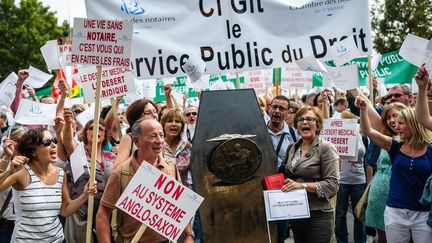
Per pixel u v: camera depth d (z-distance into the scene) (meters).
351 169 7.84
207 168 5.27
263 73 11.84
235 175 5.26
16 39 43.84
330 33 6.30
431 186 5.23
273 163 5.33
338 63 6.39
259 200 5.32
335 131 6.49
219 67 6.35
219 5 6.33
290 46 6.31
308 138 5.71
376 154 6.43
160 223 4.25
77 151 5.41
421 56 6.05
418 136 5.46
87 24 5.10
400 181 5.58
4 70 43.81
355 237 7.95
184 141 6.66
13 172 4.86
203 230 5.25
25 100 7.23
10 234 5.91
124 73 6.07
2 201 5.88
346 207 7.94
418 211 5.48
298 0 6.30
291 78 11.39
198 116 5.30
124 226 4.50
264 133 5.35
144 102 5.91
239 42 6.31
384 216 5.76
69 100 7.70
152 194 4.26
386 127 6.16
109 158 5.89
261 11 6.30
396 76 13.09
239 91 5.36
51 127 8.45
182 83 12.29
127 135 5.27
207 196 5.25
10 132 6.04
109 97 6.09
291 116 8.50
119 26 5.10
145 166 4.27
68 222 5.77
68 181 5.88
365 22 6.29
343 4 6.30
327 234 5.59
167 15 6.41
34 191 4.93
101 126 5.91
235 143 5.25
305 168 5.62
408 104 7.93
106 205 4.46
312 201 5.55
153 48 6.40
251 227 5.30
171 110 6.55
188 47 6.38
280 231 6.90
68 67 8.16
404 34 27.58
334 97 12.66
